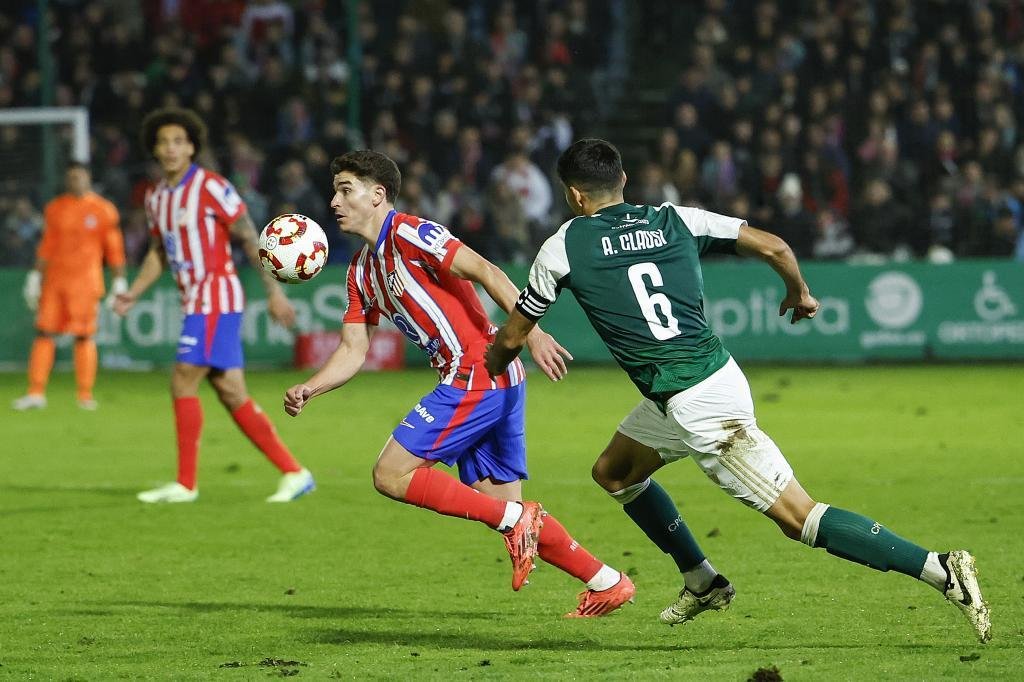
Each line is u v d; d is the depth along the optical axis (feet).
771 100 261.65
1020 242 240.73
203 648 62.34
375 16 286.87
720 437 58.39
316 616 69.21
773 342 227.40
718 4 276.21
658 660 58.34
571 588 75.97
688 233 60.44
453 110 256.11
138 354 229.04
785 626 65.51
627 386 199.72
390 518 99.19
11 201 233.35
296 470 107.55
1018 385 191.72
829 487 110.22
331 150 241.55
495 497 68.80
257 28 275.18
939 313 227.40
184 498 106.73
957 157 248.93
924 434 143.13
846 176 245.24
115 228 172.45
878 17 266.57
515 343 61.46
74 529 95.04
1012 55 264.31
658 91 289.74
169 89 264.11
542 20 273.95
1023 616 66.44
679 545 64.64
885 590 73.41
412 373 220.84
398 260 66.95
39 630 66.23
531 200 237.04
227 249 105.29
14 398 185.06
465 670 56.80
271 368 226.58
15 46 276.41
